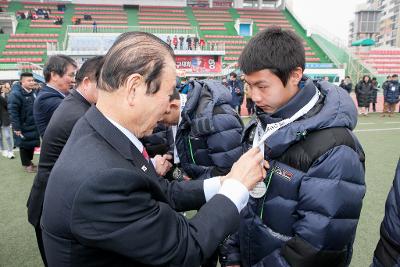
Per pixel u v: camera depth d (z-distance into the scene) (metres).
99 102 0.83
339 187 0.98
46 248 0.81
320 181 1.00
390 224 1.01
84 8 25.47
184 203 1.19
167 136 2.27
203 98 1.78
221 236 0.83
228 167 1.71
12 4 25.02
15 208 3.44
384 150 5.80
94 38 18.34
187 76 17.78
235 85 10.68
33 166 4.77
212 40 22.88
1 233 2.90
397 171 1.03
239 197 0.88
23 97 4.47
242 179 0.91
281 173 1.09
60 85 2.63
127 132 0.83
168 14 26.20
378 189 3.83
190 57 17.78
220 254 1.48
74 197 0.71
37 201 1.85
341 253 1.03
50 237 0.78
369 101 10.92
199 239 0.79
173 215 0.80
